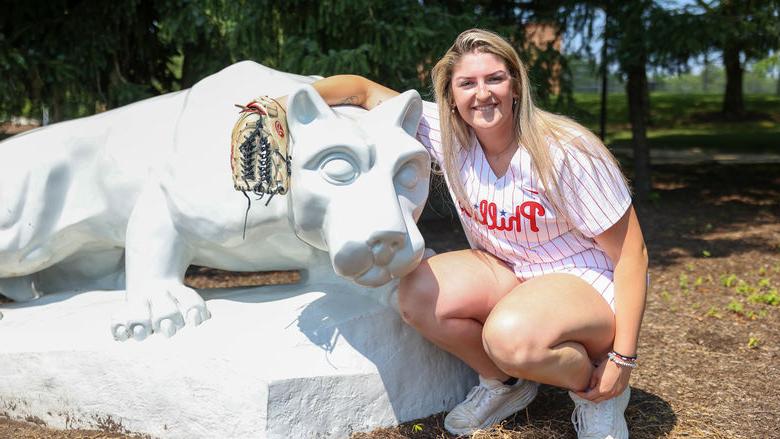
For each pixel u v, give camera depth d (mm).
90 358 2896
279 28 6145
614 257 2568
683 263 6477
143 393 2818
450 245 7180
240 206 2982
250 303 3115
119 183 3320
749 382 3555
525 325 2389
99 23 6082
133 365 2834
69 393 2943
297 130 2527
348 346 2791
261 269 3352
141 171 3291
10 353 3020
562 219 2572
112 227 3432
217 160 3053
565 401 3178
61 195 3389
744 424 3049
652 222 8414
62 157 3375
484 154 2670
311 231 2557
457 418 2832
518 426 2877
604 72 9062
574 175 2469
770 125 22312
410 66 6062
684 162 14047
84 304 3387
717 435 2934
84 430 2936
